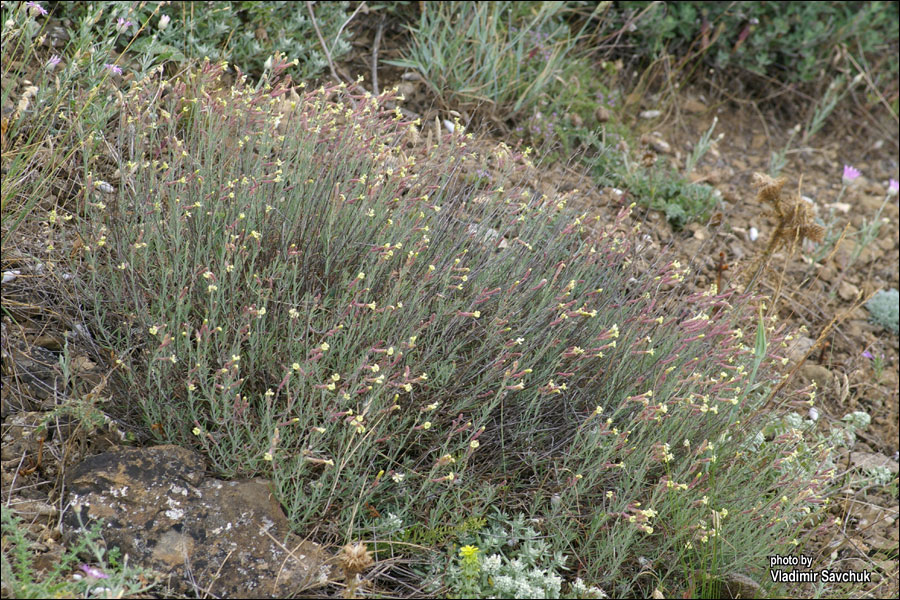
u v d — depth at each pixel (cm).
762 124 630
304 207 307
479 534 278
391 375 279
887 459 391
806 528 337
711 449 304
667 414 305
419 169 352
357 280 278
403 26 515
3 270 297
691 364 320
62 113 311
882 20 654
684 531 281
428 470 284
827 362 442
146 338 278
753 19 605
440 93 482
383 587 260
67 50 383
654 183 491
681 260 459
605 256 356
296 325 284
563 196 367
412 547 269
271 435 259
